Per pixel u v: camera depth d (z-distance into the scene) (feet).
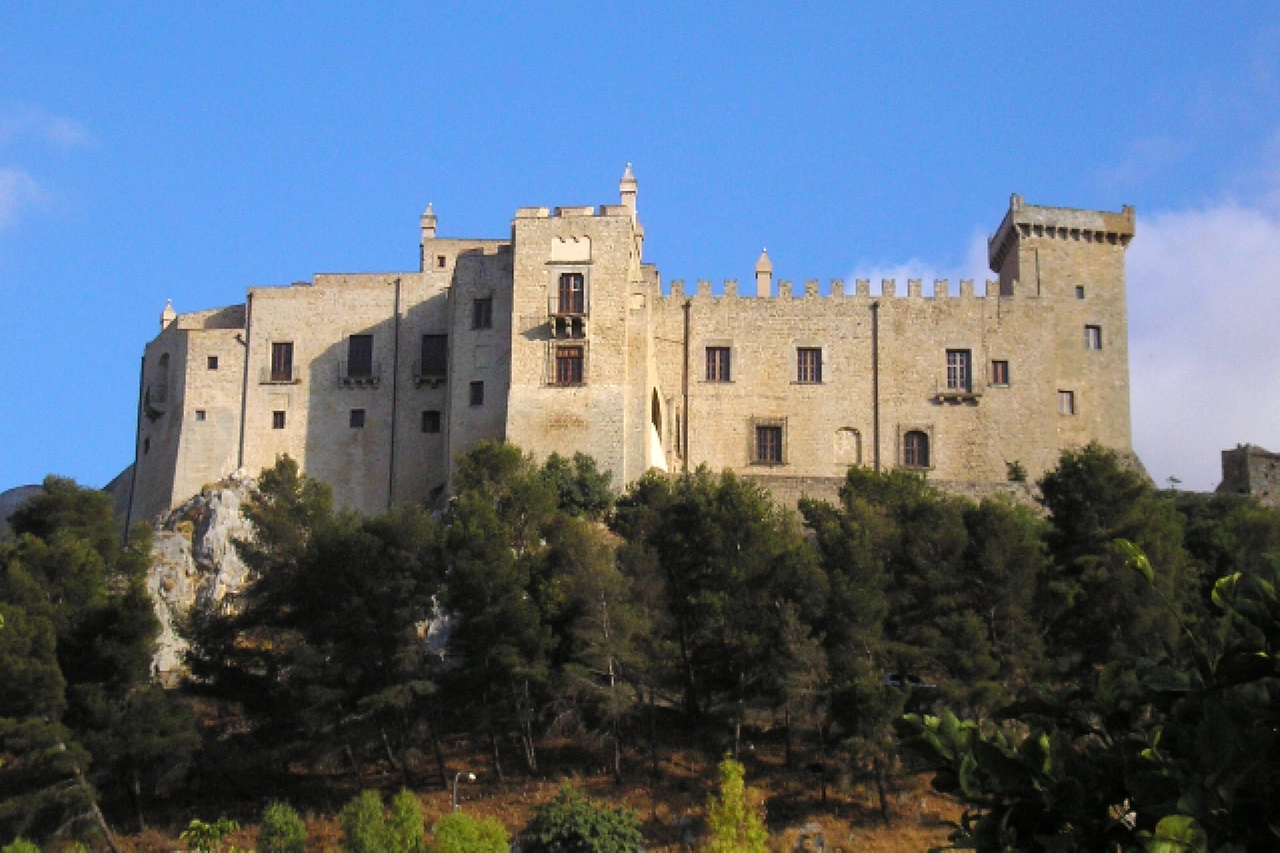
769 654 222.28
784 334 330.75
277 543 247.29
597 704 229.04
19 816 201.57
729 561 240.73
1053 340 333.62
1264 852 64.95
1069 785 68.85
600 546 242.37
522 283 303.89
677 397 327.26
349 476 324.19
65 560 241.35
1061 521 254.06
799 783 218.38
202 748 223.71
